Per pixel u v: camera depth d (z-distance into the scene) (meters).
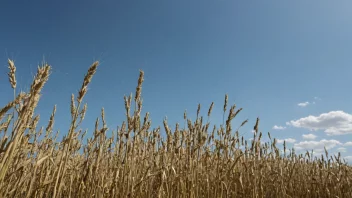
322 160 1.49
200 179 0.95
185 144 0.99
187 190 0.89
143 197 0.84
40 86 0.39
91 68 0.49
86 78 0.49
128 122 0.73
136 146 0.81
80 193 0.74
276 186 1.20
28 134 0.58
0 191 0.47
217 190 0.85
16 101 0.39
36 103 0.42
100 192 0.72
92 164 0.76
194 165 0.90
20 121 0.38
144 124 0.83
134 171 0.78
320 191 1.35
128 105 0.73
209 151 1.03
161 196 0.82
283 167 1.37
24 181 0.58
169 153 0.99
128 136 0.73
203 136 0.92
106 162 0.89
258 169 1.09
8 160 0.37
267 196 1.18
